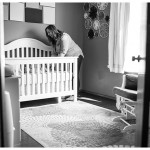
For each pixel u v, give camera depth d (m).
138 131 1.30
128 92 2.61
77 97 4.37
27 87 3.49
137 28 3.68
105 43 4.35
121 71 3.81
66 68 3.89
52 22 4.48
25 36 4.21
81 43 4.94
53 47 4.21
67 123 2.76
